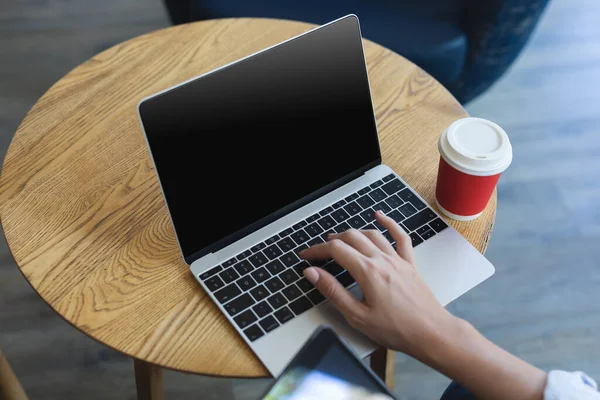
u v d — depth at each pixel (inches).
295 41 36.7
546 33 92.1
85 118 43.3
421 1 65.5
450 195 37.5
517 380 30.8
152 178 40.2
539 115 81.8
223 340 33.2
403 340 31.6
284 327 33.2
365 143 40.0
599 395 30.4
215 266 35.5
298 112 37.4
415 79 46.9
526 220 71.6
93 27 88.9
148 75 46.0
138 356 32.5
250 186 36.6
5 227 37.5
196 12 63.8
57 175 40.1
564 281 67.0
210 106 34.6
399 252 34.9
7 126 77.0
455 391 36.9
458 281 35.5
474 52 65.6
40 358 59.2
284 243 36.6
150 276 35.5
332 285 32.7
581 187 74.8
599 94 84.9
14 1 91.4
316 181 38.7
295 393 27.8
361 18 63.8
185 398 57.4
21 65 83.9
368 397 27.9
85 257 36.2
